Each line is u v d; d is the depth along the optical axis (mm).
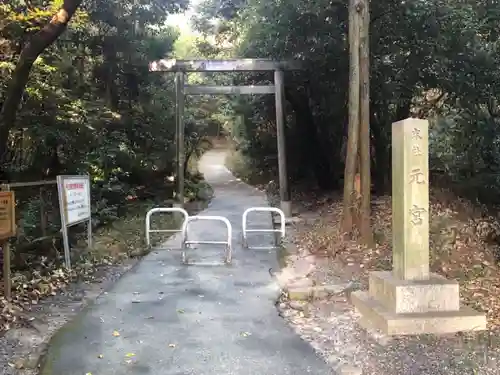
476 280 5887
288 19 10414
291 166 18047
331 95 13047
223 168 28703
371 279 5027
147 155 14453
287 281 6309
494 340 4102
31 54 6223
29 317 4820
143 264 7348
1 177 9234
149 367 3771
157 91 14852
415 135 4590
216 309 5203
